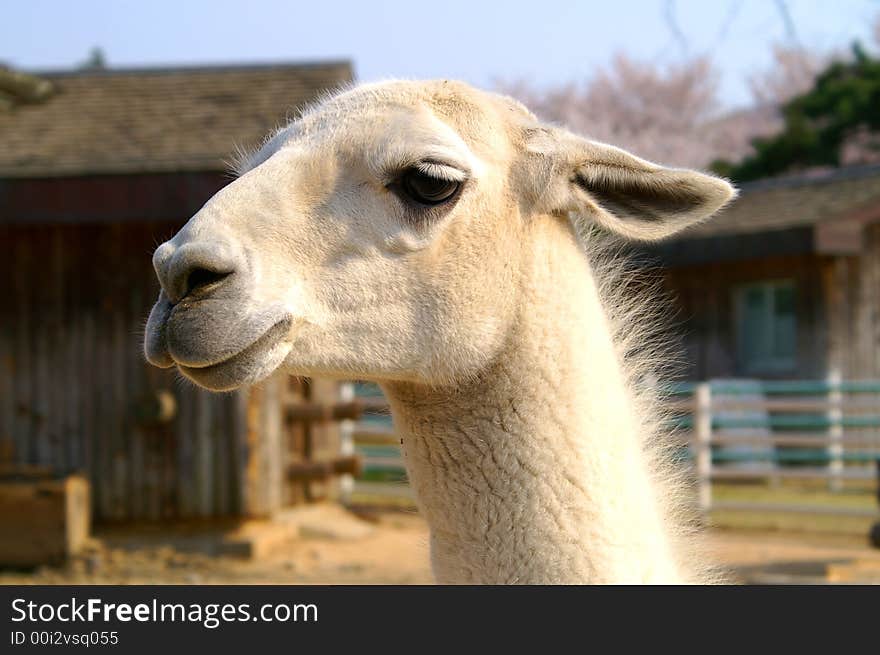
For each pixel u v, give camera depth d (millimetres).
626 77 39844
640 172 3266
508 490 3207
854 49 32438
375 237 3168
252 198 3143
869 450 17609
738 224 19359
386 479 17125
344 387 14734
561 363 3260
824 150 31938
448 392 3268
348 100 3332
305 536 11586
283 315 3035
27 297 11328
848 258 18188
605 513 3172
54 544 10133
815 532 12773
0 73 12078
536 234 3326
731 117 41031
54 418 11258
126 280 11234
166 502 11188
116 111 12617
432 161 3137
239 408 11180
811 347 18203
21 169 10688
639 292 3820
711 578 3613
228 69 13695
